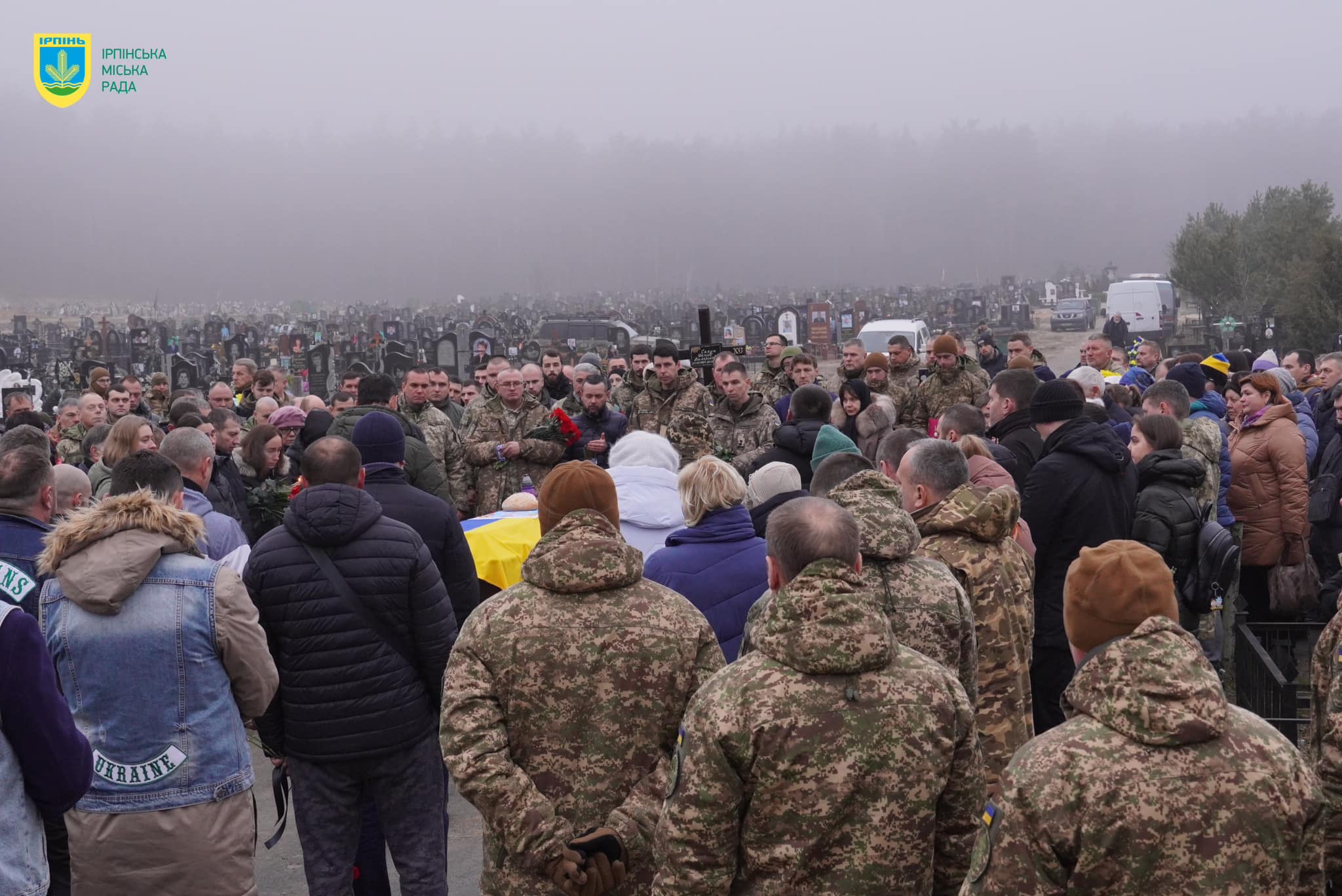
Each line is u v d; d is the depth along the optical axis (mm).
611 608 2838
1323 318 29656
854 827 2299
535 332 38531
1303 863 2068
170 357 28156
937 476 3732
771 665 2348
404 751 3744
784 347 11312
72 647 3232
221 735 3342
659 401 8414
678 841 2342
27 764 2631
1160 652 2037
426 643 3740
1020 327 51062
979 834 2170
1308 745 2998
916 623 3059
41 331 47594
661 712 2826
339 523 3648
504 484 8031
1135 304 39875
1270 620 7074
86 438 7621
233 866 3350
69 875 3607
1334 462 7453
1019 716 3592
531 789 2744
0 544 3576
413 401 8047
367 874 4164
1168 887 1962
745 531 3865
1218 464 6203
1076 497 4762
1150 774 1980
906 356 11273
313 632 3621
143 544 3266
